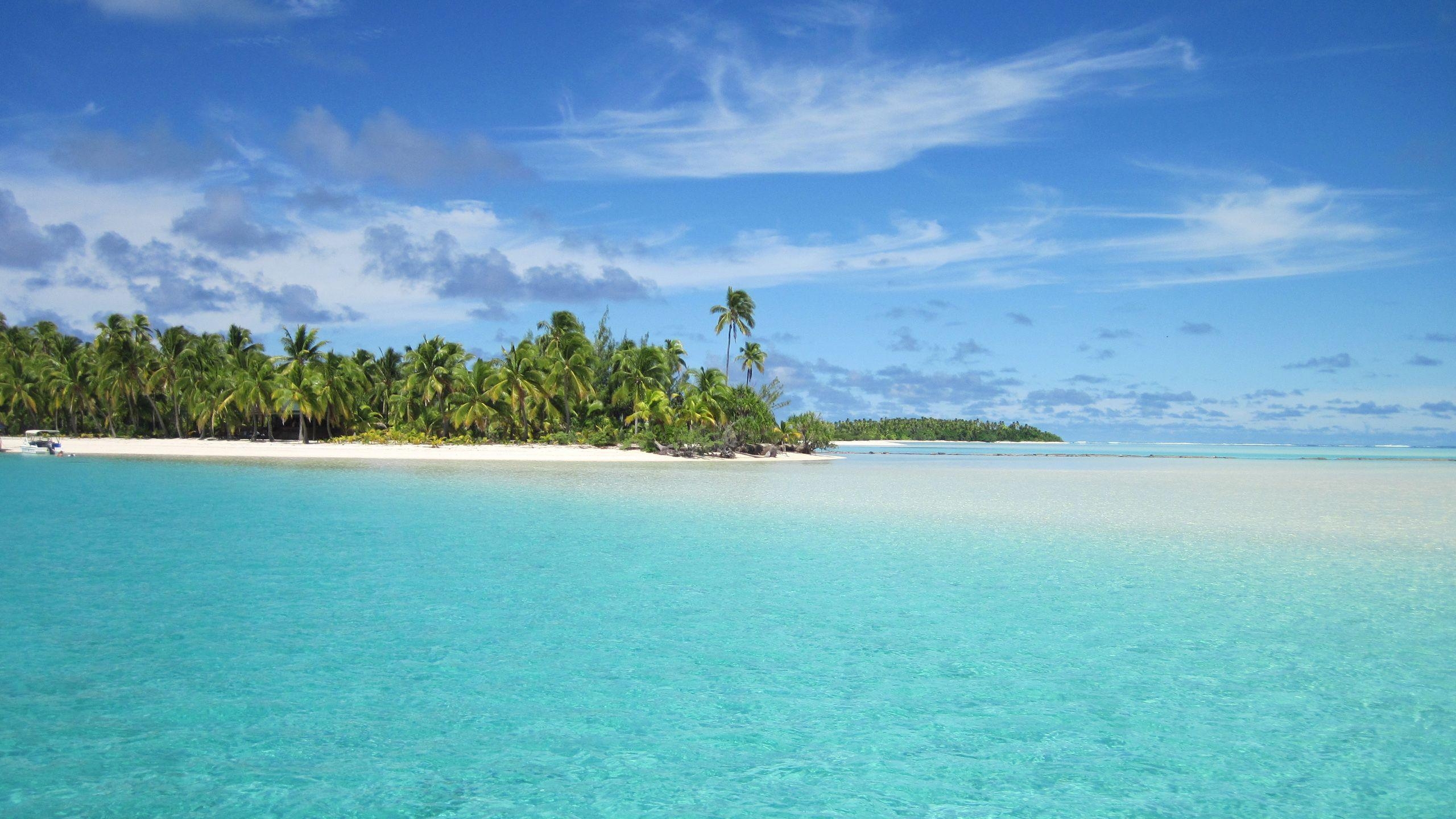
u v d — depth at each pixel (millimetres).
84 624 12867
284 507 30078
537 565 18594
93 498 32844
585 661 11273
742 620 13641
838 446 149500
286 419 83938
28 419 91000
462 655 11500
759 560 19516
